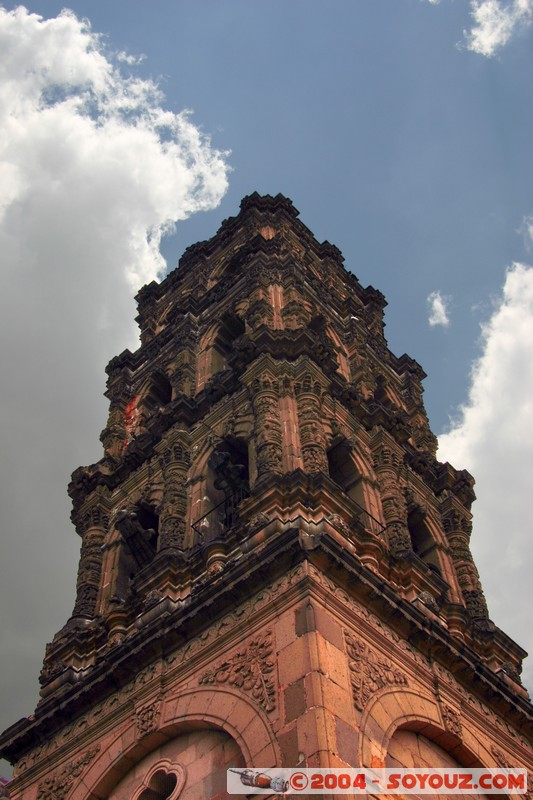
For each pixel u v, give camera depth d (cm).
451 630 2883
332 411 3384
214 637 2397
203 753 2222
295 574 2330
